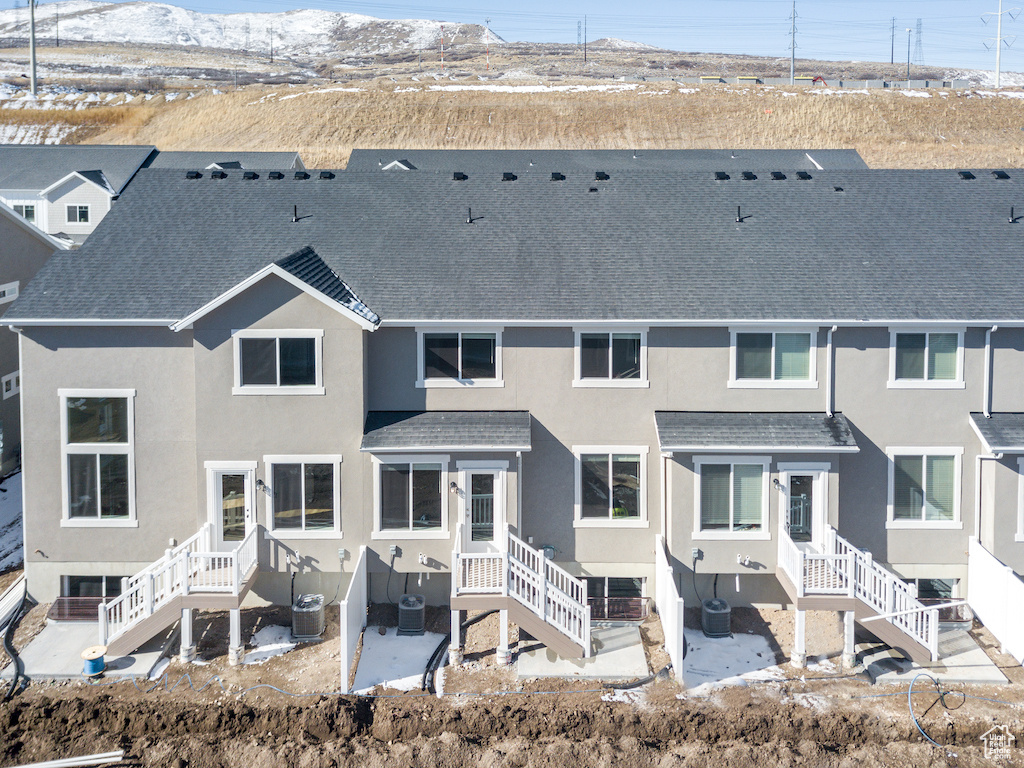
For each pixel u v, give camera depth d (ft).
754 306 74.74
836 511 73.26
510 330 75.15
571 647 67.77
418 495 73.41
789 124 320.29
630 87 357.82
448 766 58.03
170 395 74.49
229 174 93.15
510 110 331.77
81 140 323.16
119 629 68.69
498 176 93.86
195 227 84.69
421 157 199.72
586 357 75.61
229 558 72.90
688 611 75.72
